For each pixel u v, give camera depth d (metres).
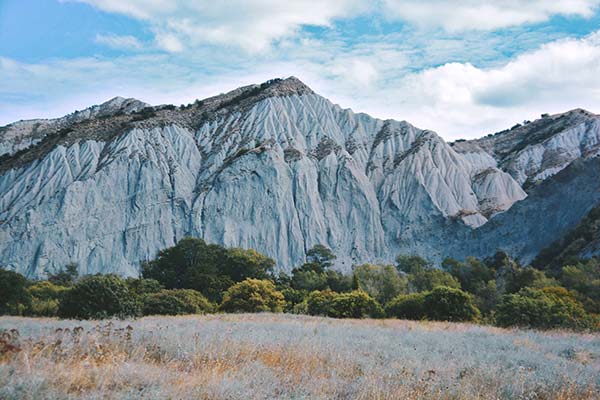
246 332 18.30
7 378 8.69
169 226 119.75
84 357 11.10
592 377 13.16
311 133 148.25
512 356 16.16
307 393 9.82
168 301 44.69
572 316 33.09
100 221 116.81
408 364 13.32
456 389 10.76
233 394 8.95
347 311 41.94
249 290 51.59
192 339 14.01
